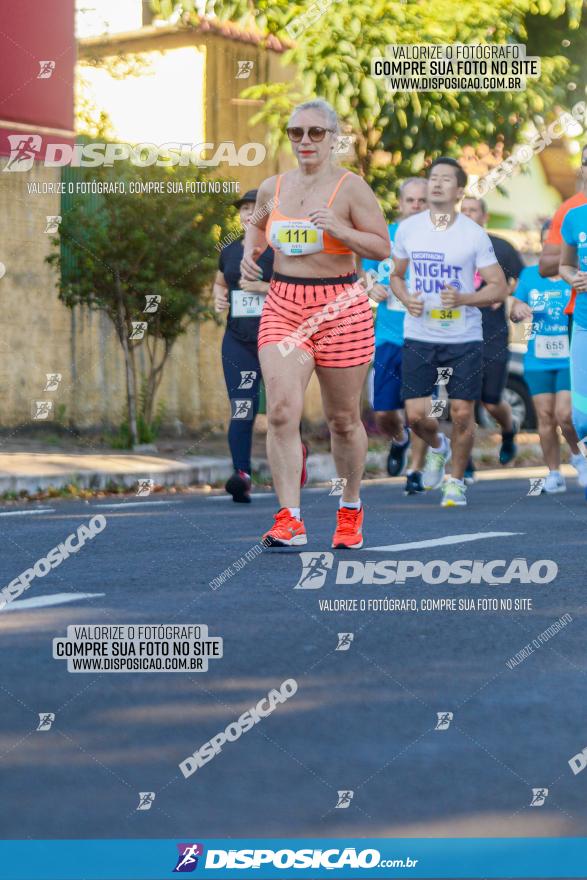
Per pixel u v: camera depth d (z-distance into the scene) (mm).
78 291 15641
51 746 3783
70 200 15742
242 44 18031
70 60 16297
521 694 4383
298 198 7312
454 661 4824
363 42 16859
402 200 11727
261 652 4895
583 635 5320
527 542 8156
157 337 16094
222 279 11352
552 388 11883
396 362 13680
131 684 4438
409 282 10875
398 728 3998
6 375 15641
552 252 10625
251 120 17906
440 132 17344
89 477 13000
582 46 18484
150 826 3229
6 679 4477
